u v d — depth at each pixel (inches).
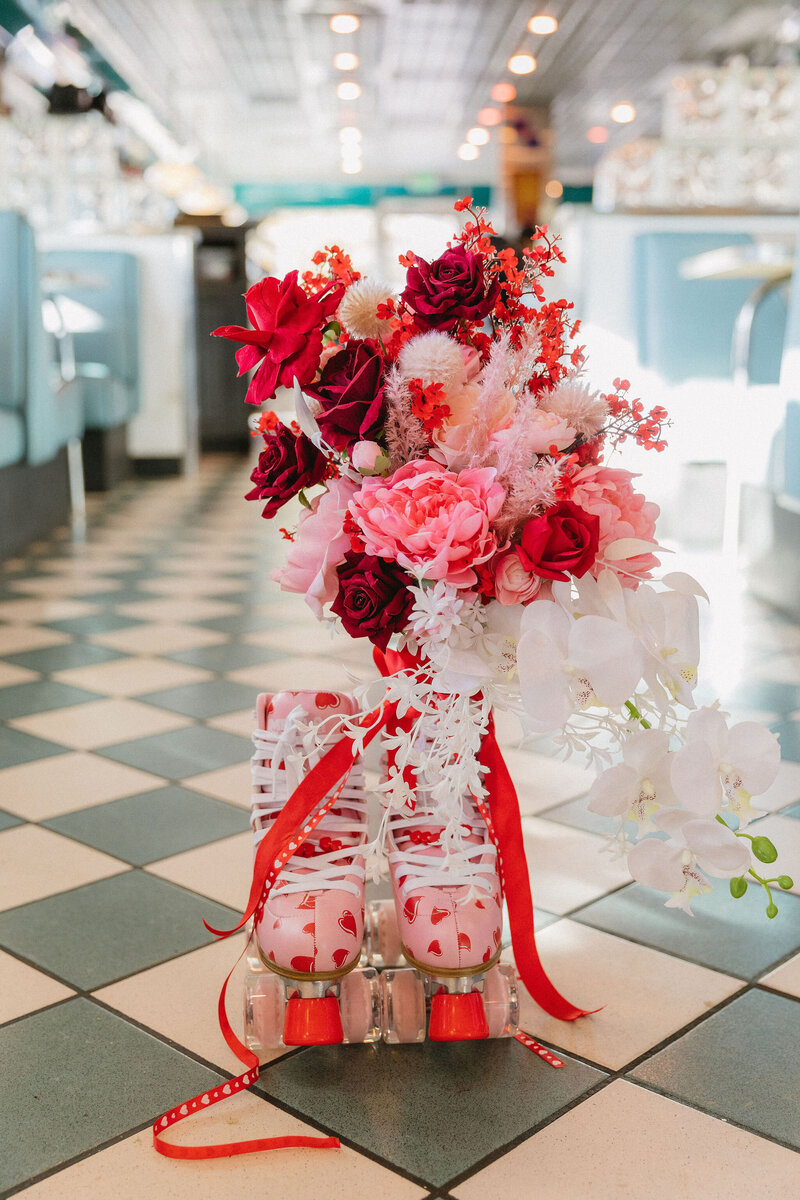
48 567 128.4
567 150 531.5
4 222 129.1
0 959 40.4
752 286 148.8
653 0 326.0
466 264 30.7
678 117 247.9
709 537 143.8
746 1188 28.0
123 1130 30.3
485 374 30.4
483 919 32.4
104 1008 37.0
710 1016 36.5
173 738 67.6
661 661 29.1
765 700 74.1
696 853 29.2
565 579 28.8
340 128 488.1
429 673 31.5
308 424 31.0
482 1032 32.2
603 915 43.9
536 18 339.6
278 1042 33.8
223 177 550.0
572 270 164.7
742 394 119.9
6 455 128.9
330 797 34.5
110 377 213.6
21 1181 28.2
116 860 49.4
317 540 32.0
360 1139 29.8
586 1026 35.7
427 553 28.9
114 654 88.8
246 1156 29.1
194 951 41.0
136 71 394.3
